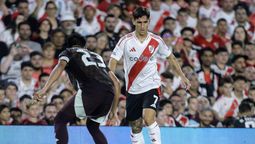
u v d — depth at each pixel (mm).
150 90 26406
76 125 32062
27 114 36406
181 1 47594
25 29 42188
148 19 26234
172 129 32406
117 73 39125
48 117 36031
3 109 36031
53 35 41688
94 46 41531
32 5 44219
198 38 45375
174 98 38312
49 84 24328
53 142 31406
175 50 43281
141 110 26875
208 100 39562
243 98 40969
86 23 44375
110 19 43188
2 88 38469
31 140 31266
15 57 41469
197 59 43281
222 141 32938
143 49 26297
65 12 44688
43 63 40594
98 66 25188
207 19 45781
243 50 44750
